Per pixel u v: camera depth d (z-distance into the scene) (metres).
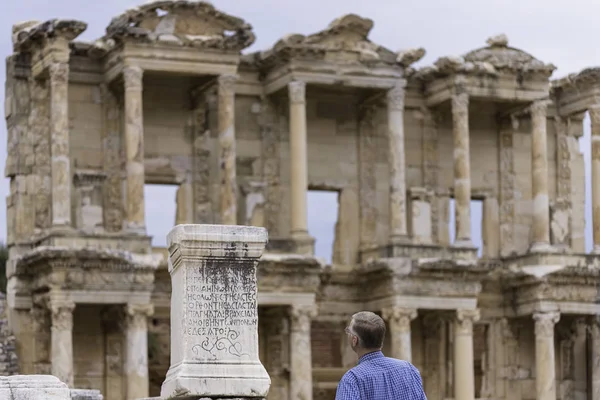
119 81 64.19
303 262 63.16
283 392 66.25
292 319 63.31
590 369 71.88
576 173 74.81
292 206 64.94
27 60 64.31
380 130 70.75
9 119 64.62
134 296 59.97
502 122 73.38
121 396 62.75
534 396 71.88
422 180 71.38
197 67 62.75
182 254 22.80
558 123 74.44
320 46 65.06
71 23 60.34
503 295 71.00
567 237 74.38
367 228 69.88
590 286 68.94
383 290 66.25
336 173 69.81
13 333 62.25
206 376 22.50
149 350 70.56
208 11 62.75
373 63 66.25
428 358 69.81
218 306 22.80
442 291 65.88
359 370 16.73
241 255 22.94
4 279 75.31
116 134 65.25
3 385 25.25
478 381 74.00
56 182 60.59
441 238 71.50
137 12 61.38
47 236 60.50
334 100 70.06
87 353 62.66
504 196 73.12
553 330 68.69
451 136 72.19
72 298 59.03
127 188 61.53
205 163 67.00
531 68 68.81
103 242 60.53
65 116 60.75
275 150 68.44
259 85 68.12
